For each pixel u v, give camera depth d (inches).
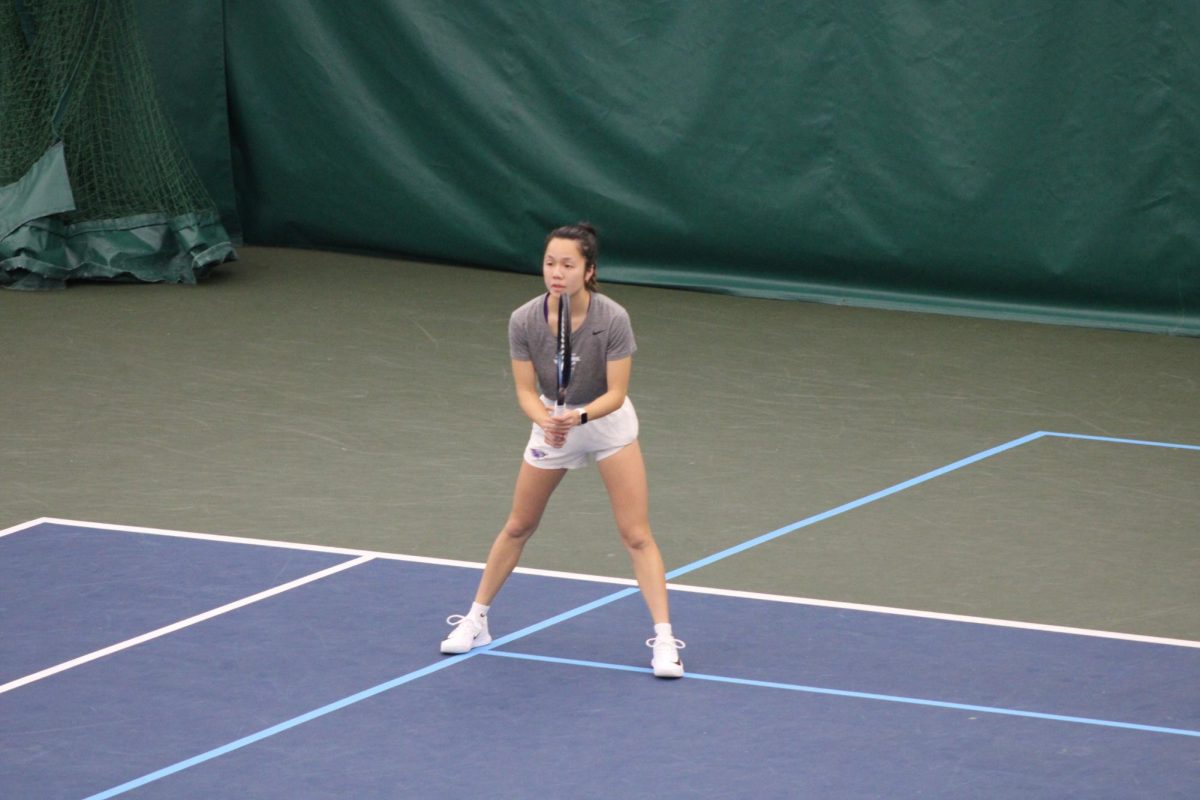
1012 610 1024.2
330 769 783.7
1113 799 759.1
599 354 879.1
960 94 1942.7
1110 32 1872.5
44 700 862.5
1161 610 1029.8
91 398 1529.3
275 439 1406.3
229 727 831.1
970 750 811.4
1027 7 1898.4
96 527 1160.2
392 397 1555.1
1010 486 1310.3
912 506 1250.0
